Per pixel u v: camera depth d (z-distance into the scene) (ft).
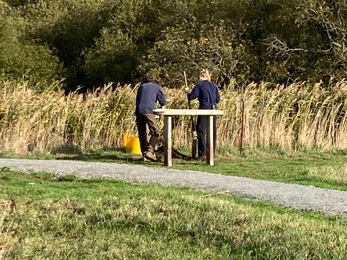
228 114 55.88
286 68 101.14
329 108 58.70
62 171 36.78
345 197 30.58
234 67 102.63
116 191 29.66
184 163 44.16
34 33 151.84
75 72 140.26
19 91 56.59
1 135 52.95
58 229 23.00
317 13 97.81
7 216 24.53
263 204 28.12
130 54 130.00
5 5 151.12
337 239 21.94
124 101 56.85
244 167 43.29
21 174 35.55
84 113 55.98
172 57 107.76
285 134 56.54
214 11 115.65
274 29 104.99
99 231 22.66
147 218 23.68
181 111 41.75
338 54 97.19
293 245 20.76
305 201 29.30
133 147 50.93
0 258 19.70
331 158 51.19
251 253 20.43
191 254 20.25
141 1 134.21
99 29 145.89
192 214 24.49
